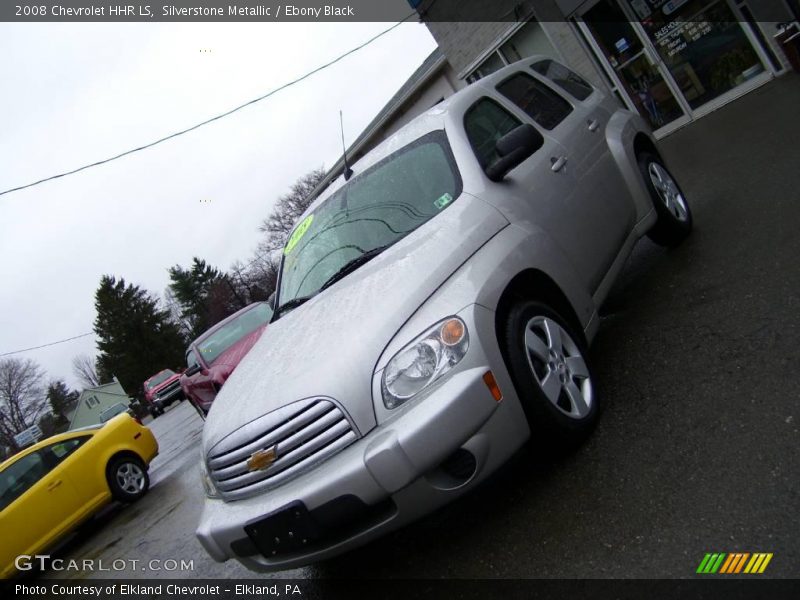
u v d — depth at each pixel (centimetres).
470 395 254
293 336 321
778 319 329
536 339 297
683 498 245
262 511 267
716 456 257
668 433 287
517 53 1299
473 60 1391
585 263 372
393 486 248
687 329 373
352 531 262
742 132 770
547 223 354
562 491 288
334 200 420
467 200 332
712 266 441
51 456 776
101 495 802
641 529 241
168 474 976
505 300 297
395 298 281
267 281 6084
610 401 338
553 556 253
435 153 371
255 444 273
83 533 856
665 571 215
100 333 6581
